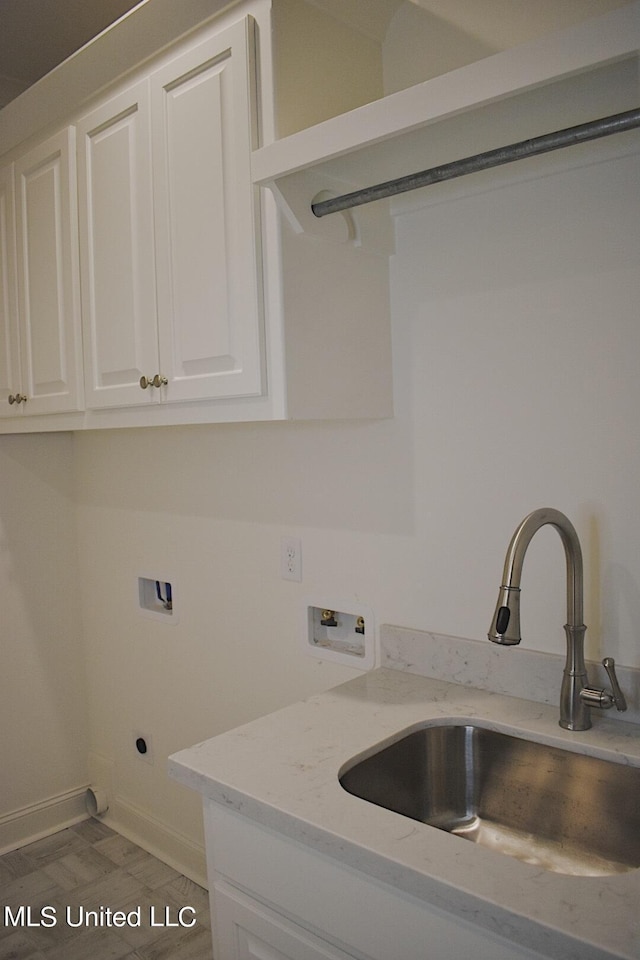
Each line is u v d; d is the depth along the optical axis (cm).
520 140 125
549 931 79
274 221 134
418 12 151
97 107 173
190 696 222
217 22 142
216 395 146
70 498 262
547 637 141
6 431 219
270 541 193
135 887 218
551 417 138
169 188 153
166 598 233
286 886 110
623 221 127
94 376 179
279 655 193
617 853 117
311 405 141
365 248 150
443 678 155
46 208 191
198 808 222
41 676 254
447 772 136
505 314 143
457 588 154
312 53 140
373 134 113
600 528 133
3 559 244
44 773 255
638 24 88
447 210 150
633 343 127
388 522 165
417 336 157
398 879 91
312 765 117
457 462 152
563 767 123
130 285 166
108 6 202
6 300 210
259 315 137
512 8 138
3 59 230
